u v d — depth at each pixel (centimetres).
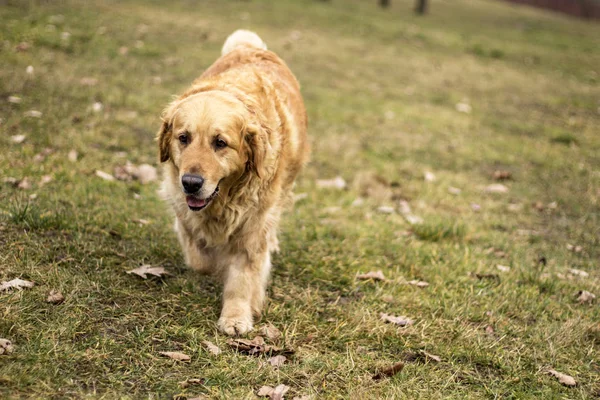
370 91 1009
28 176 491
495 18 2456
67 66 801
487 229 563
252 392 289
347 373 320
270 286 411
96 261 387
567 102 1127
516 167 754
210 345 324
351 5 1991
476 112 984
